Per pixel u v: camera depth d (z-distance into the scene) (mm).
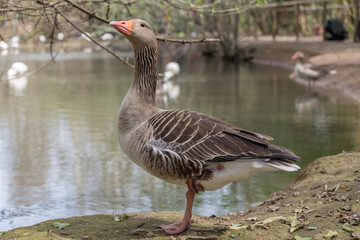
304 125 11578
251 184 7930
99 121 12422
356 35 27484
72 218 5566
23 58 27328
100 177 8297
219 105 14328
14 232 5133
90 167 8820
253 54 29094
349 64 18609
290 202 5918
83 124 12109
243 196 7348
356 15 27297
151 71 5102
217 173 4586
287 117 12578
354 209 5125
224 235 4863
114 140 10625
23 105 14688
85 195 7449
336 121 11969
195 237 4773
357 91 15797
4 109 14070
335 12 34469
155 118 4746
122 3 7758
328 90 17062
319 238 4539
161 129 4598
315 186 6254
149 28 5102
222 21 29781
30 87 18422
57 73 22609
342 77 17797
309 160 8719
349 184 5922
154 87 5164
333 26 29078
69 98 15852
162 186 7918
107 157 9438
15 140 10586
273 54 27547
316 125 11547
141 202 7164
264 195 7352
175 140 4527
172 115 4723
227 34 29609
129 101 5027
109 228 5191
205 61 28797
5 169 8633
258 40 33094
